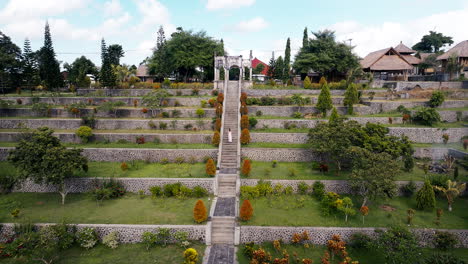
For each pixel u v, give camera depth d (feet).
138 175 68.80
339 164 70.18
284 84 146.10
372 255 48.52
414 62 153.89
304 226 52.24
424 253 47.75
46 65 123.03
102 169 72.84
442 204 60.08
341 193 64.75
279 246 48.73
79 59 186.80
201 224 52.60
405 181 64.28
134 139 86.63
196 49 144.56
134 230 51.37
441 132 85.40
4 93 130.82
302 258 47.75
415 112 93.40
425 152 79.20
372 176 53.88
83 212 56.85
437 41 202.59
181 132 89.97
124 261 46.34
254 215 56.24
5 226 50.90
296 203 60.59
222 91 120.78
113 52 187.21
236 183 65.72
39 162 56.95
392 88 122.01
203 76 163.53
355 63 135.44
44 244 46.03
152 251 49.11
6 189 65.26
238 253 49.06
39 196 64.34
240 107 101.30
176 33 157.17
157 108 100.99
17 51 146.82
